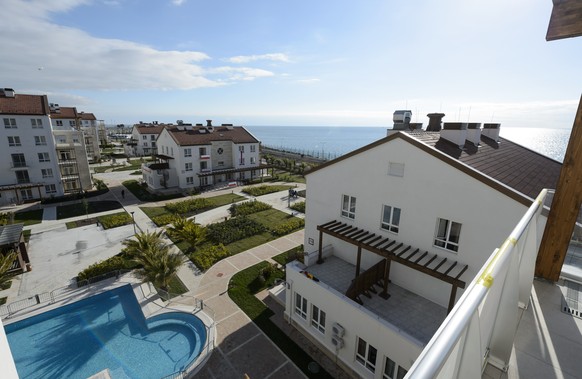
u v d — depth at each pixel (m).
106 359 13.84
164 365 13.55
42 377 12.95
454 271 11.26
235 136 52.06
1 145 34.50
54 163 37.91
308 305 14.02
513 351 4.27
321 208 16.97
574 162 5.46
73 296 17.67
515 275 3.61
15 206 34.66
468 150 14.51
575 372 3.92
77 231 27.81
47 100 37.75
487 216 10.52
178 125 54.56
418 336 10.77
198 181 46.28
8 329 15.28
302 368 12.91
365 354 11.82
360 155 14.27
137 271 18.00
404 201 12.83
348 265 15.61
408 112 18.33
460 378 2.30
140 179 50.53
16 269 20.25
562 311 5.19
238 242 25.66
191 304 17.06
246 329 15.15
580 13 4.75
